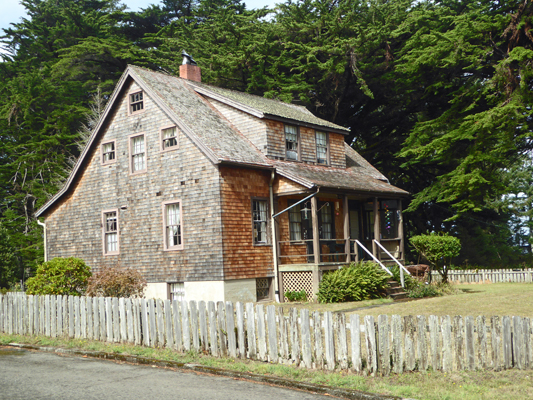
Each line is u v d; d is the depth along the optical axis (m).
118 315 12.20
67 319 13.44
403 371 8.87
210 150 19.56
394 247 26.14
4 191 41.22
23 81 43.28
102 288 15.84
